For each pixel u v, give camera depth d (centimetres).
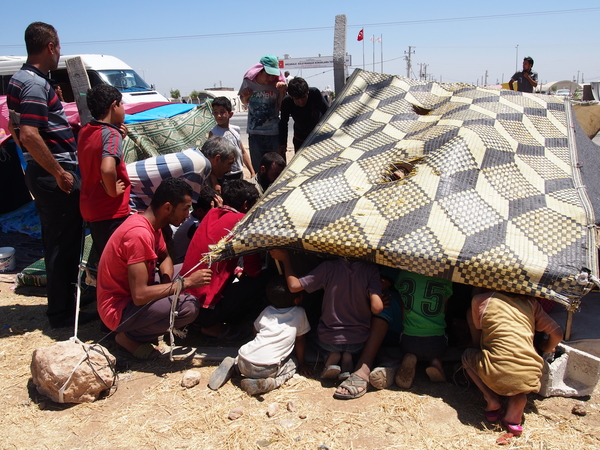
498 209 327
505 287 280
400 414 281
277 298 318
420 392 301
